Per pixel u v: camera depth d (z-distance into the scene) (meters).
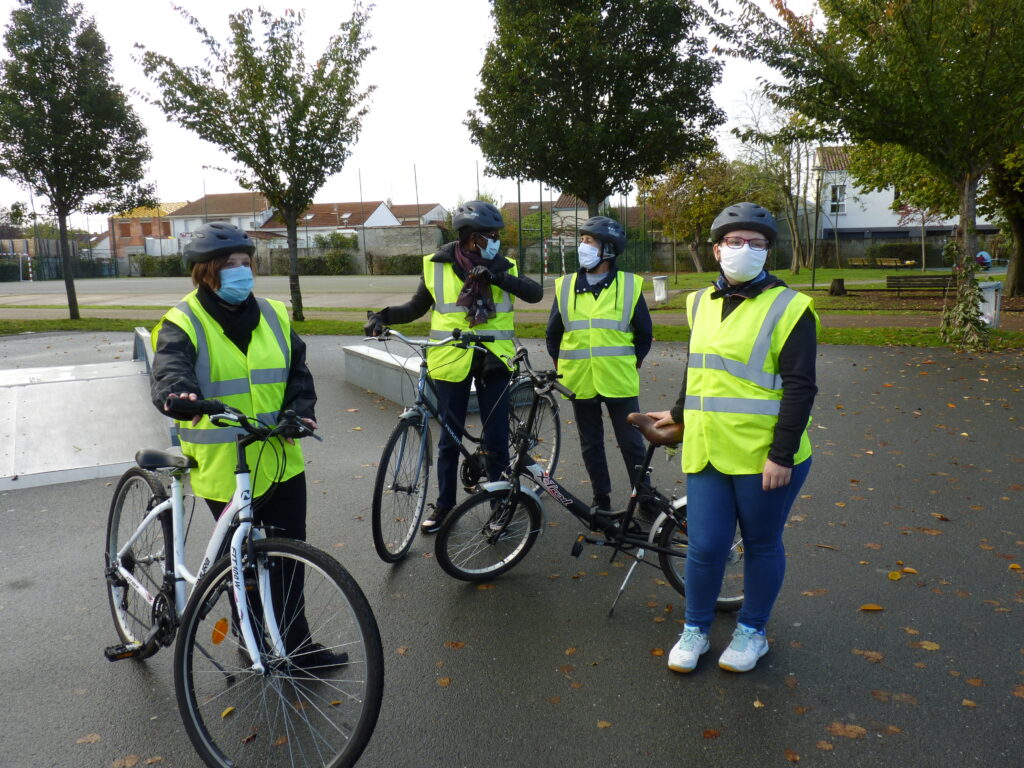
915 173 21.20
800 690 3.09
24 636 3.59
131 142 17.67
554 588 4.05
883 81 11.92
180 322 2.78
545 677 3.21
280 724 2.86
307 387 3.08
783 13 12.28
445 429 4.59
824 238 53.72
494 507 4.12
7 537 4.79
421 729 2.86
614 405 4.67
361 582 4.13
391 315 4.66
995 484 5.60
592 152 14.12
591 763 2.67
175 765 2.69
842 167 50.22
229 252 2.81
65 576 4.23
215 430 2.88
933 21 11.47
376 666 2.41
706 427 3.04
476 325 4.49
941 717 2.89
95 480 5.91
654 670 3.25
